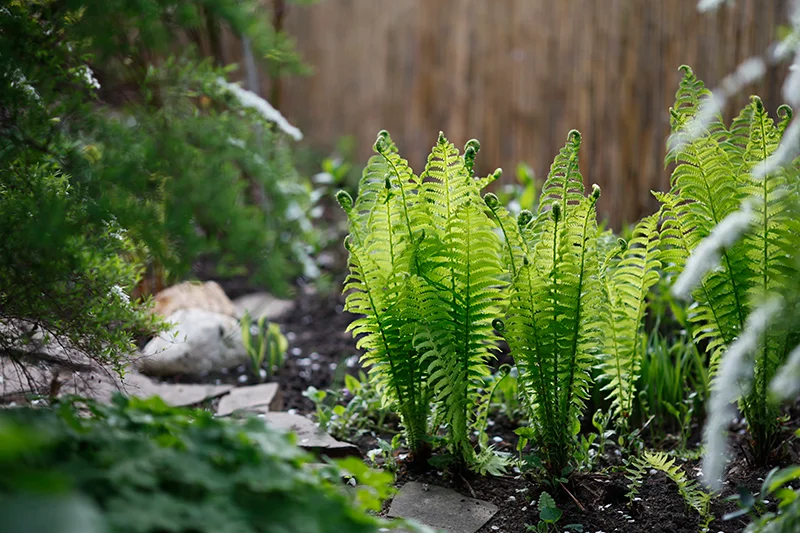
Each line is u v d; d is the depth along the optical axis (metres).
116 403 1.75
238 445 1.63
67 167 2.16
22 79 2.26
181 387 3.80
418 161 6.51
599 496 2.60
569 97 4.99
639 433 3.13
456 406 2.63
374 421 3.44
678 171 2.59
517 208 4.53
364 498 1.73
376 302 2.68
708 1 3.04
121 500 1.36
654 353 3.27
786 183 2.47
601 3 4.68
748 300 2.52
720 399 2.09
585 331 2.58
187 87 2.34
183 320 4.16
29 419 1.59
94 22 2.00
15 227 2.18
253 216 2.07
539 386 2.58
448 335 2.63
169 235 1.97
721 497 2.53
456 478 2.77
